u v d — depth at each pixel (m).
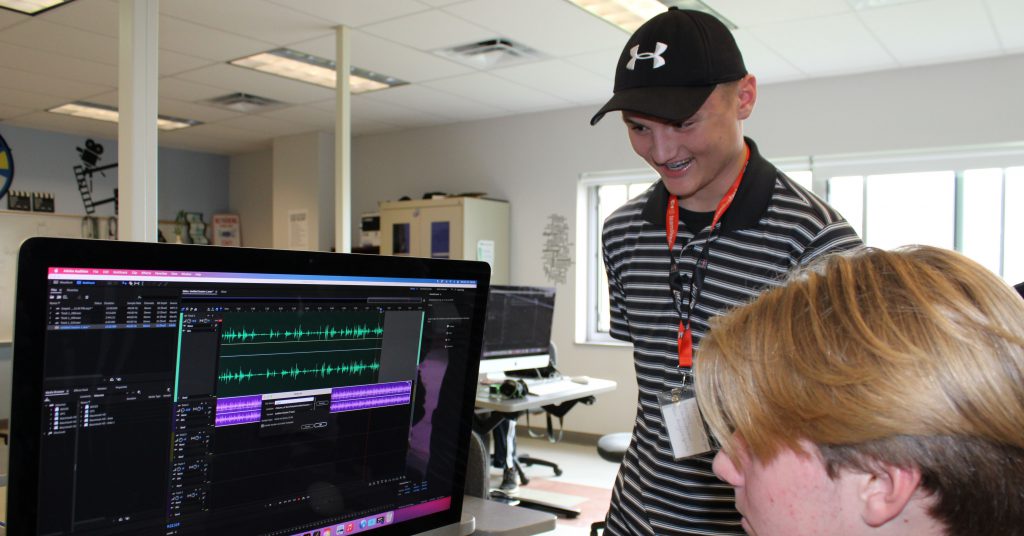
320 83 5.14
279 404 0.80
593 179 5.77
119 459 0.69
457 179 6.44
